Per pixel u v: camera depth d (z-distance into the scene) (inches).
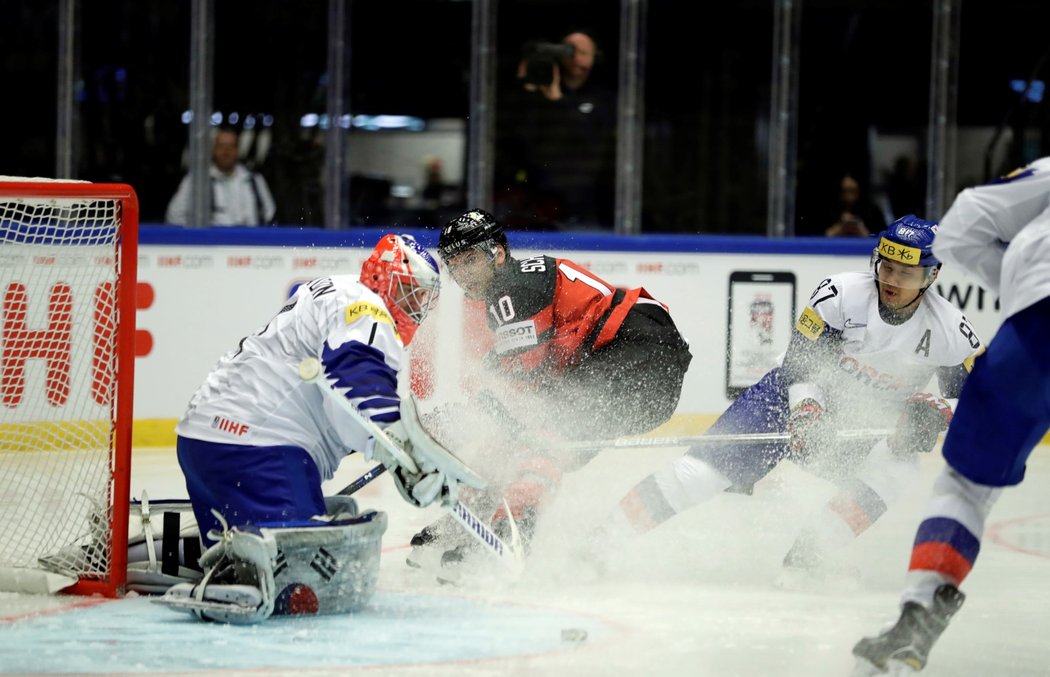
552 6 652.7
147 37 639.1
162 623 266.4
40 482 370.3
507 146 663.1
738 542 372.8
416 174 664.4
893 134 676.7
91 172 648.4
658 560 344.5
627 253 625.9
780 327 642.8
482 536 289.3
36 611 277.9
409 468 274.7
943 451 231.8
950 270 637.3
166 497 435.2
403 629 262.8
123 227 299.9
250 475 281.1
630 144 663.1
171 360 592.4
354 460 545.6
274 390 282.4
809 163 674.8
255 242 599.2
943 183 678.5
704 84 665.6
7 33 637.9
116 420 295.7
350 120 656.4
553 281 339.9
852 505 320.5
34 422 398.0
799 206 677.3
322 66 649.6
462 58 656.4
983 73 682.8
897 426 326.0
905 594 225.9
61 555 303.3
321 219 658.8
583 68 657.0
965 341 324.5
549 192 668.1
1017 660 248.7
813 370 332.8
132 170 647.8
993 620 285.9
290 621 269.0
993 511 451.8
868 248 647.1
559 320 342.3
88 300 384.2
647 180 670.5
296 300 288.4
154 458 543.5
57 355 390.9
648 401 349.7
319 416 286.5
